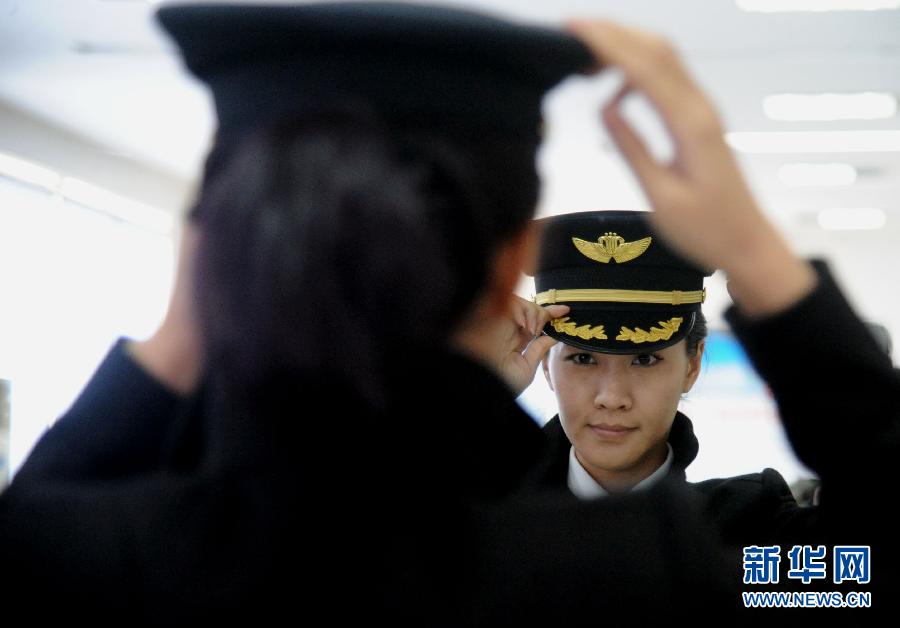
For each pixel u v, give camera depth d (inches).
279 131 24.7
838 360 27.6
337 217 23.4
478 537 26.1
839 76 236.8
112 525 26.9
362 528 25.3
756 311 28.0
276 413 24.5
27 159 276.1
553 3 184.4
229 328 24.0
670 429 66.2
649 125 226.5
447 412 25.6
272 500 25.2
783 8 197.8
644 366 62.4
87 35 215.0
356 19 25.5
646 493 27.5
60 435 30.8
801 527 52.7
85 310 305.9
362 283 23.4
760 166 322.0
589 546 26.3
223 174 25.6
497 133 26.5
